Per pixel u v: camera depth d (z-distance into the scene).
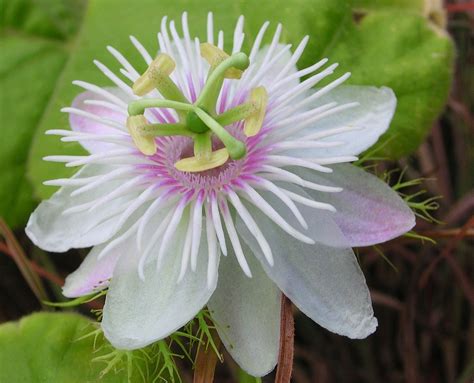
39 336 0.14
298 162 0.12
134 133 0.12
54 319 0.14
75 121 0.13
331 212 0.12
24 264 0.16
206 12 0.16
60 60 0.18
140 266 0.12
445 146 0.19
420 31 0.16
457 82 0.18
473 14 0.19
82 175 0.13
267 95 0.12
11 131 0.17
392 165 0.17
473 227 0.15
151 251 0.12
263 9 0.16
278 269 0.12
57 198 0.13
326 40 0.16
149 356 0.13
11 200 0.17
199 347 0.13
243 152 0.12
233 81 0.13
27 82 0.17
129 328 0.12
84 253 0.18
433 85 0.16
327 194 0.13
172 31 0.13
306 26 0.16
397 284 0.18
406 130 0.16
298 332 0.18
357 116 0.13
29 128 0.17
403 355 0.17
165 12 0.17
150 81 0.13
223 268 0.12
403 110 0.16
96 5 0.17
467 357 0.18
